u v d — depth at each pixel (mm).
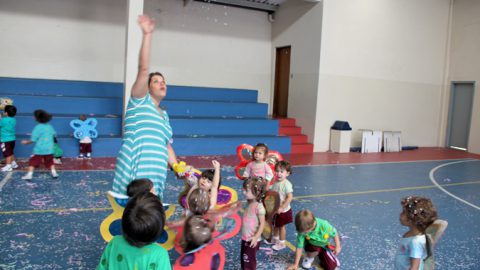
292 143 11055
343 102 11562
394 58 12438
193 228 2342
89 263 3590
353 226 5070
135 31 8219
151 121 2910
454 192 7266
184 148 9195
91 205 5176
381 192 6941
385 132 12195
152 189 2521
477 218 5754
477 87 12773
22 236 4082
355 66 11648
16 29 9953
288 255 4035
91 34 10633
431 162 10562
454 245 4625
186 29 11820
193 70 12055
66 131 8633
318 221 3566
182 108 10531
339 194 6621
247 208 3410
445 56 13664
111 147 8430
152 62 11508
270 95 13297
